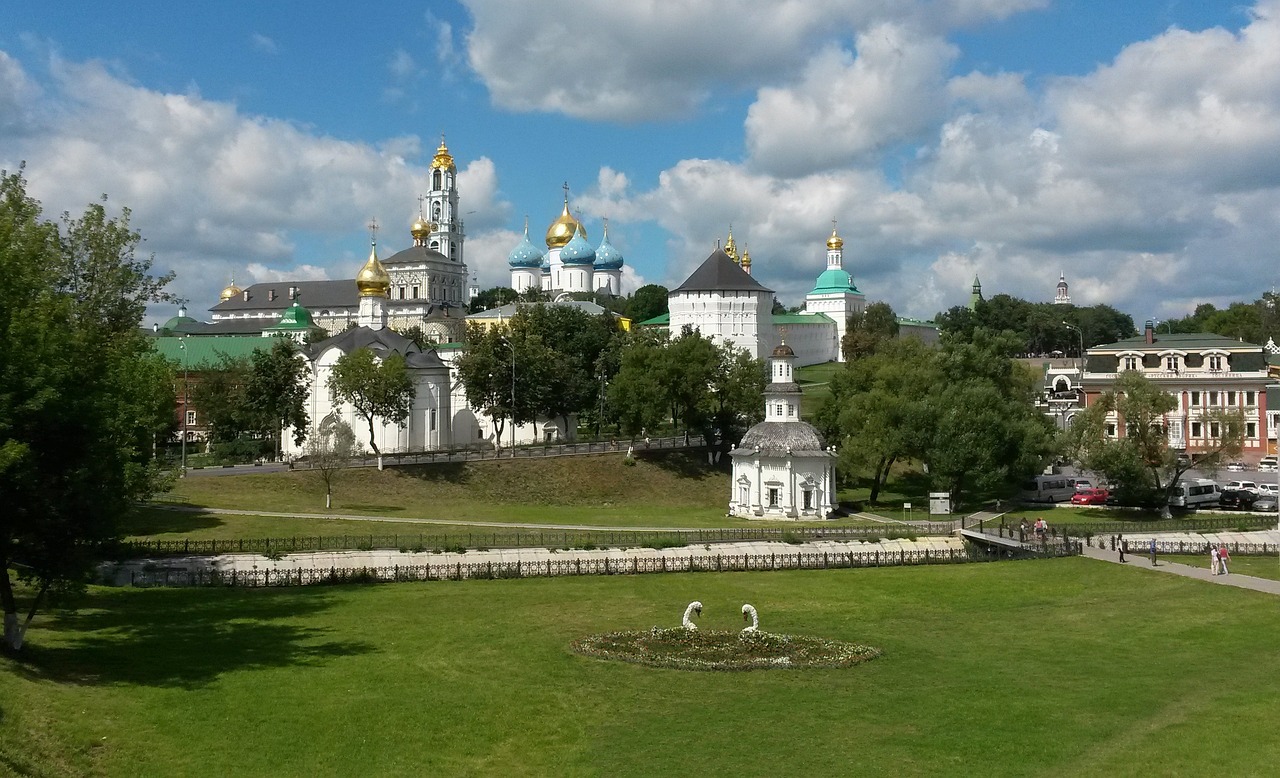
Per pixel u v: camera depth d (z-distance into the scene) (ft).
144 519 303.89
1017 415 407.64
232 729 135.13
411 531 304.09
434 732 136.56
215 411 494.18
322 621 199.41
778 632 193.06
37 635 173.47
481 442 528.63
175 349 637.30
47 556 156.25
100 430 164.04
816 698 151.23
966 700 149.07
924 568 265.13
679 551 278.46
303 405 451.94
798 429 371.97
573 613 209.26
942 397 384.88
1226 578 236.02
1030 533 299.58
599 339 557.74
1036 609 213.05
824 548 286.87
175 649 173.27
